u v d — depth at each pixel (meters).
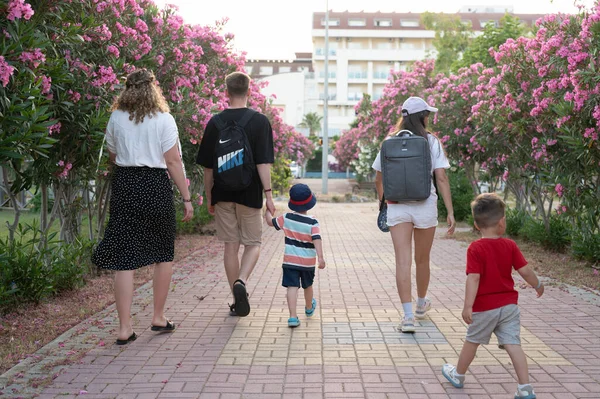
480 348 4.84
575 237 9.09
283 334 5.26
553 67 9.47
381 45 84.00
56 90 6.11
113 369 4.32
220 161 5.54
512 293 3.77
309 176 79.81
